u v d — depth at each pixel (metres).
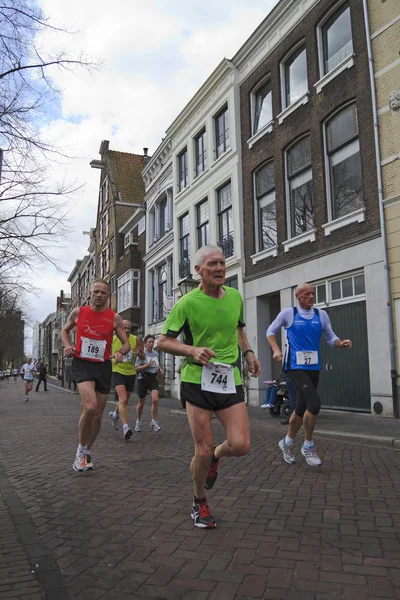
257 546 3.30
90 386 5.48
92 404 5.35
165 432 9.16
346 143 12.72
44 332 121.75
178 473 5.52
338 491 4.65
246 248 16.75
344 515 3.94
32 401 20.88
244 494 4.58
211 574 2.89
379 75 11.57
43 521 3.93
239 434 3.39
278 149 15.27
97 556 3.20
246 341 3.93
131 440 8.09
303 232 14.28
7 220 9.31
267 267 15.57
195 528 3.67
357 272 12.03
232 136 17.59
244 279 16.62
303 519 3.84
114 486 4.96
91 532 3.65
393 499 4.38
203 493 3.73
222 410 3.57
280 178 15.10
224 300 3.64
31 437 8.96
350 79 12.48
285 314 5.79
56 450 7.36
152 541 3.43
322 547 3.27
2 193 8.97
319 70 13.73
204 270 3.58
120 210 34.34
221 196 18.72
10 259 9.90
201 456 3.49
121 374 8.27
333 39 13.49
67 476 5.46
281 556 3.13
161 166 24.88
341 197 12.88
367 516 3.91
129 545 3.37
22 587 2.77
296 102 14.38
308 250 13.70
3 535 3.61
